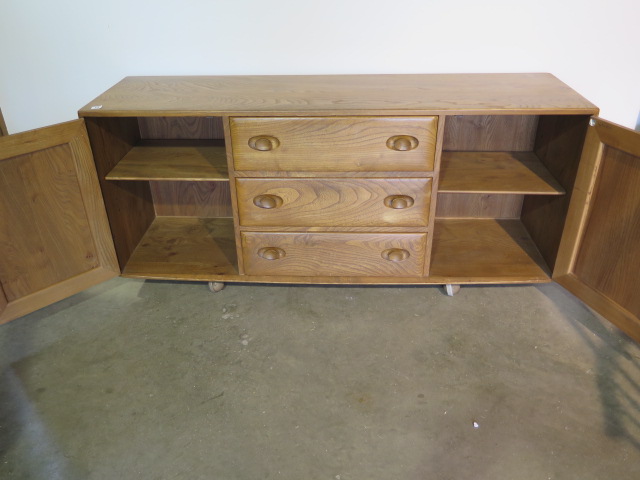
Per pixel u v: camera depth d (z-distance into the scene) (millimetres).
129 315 2293
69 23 2320
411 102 1972
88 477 1634
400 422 1790
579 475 1610
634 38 2262
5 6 2275
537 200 2428
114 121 2205
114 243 2242
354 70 2389
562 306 2299
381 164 2016
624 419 1789
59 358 2080
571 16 2238
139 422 1809
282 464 1659
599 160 1896
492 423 1781
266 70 2406
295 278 2291
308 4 2264
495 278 2256
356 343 2113
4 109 2494
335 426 1779
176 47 2369
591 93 2395
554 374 1963
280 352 2080
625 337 2133
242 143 1994
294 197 2102
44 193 1972
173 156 2305
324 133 1960
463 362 2018
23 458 1695
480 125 2387
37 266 2061
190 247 2490
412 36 2309
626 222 1832
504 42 2303
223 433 1764
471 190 2109
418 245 2191
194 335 2172
